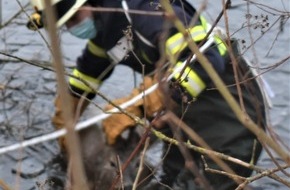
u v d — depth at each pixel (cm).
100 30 317
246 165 188
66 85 78
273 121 386
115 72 440
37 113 394
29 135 374
